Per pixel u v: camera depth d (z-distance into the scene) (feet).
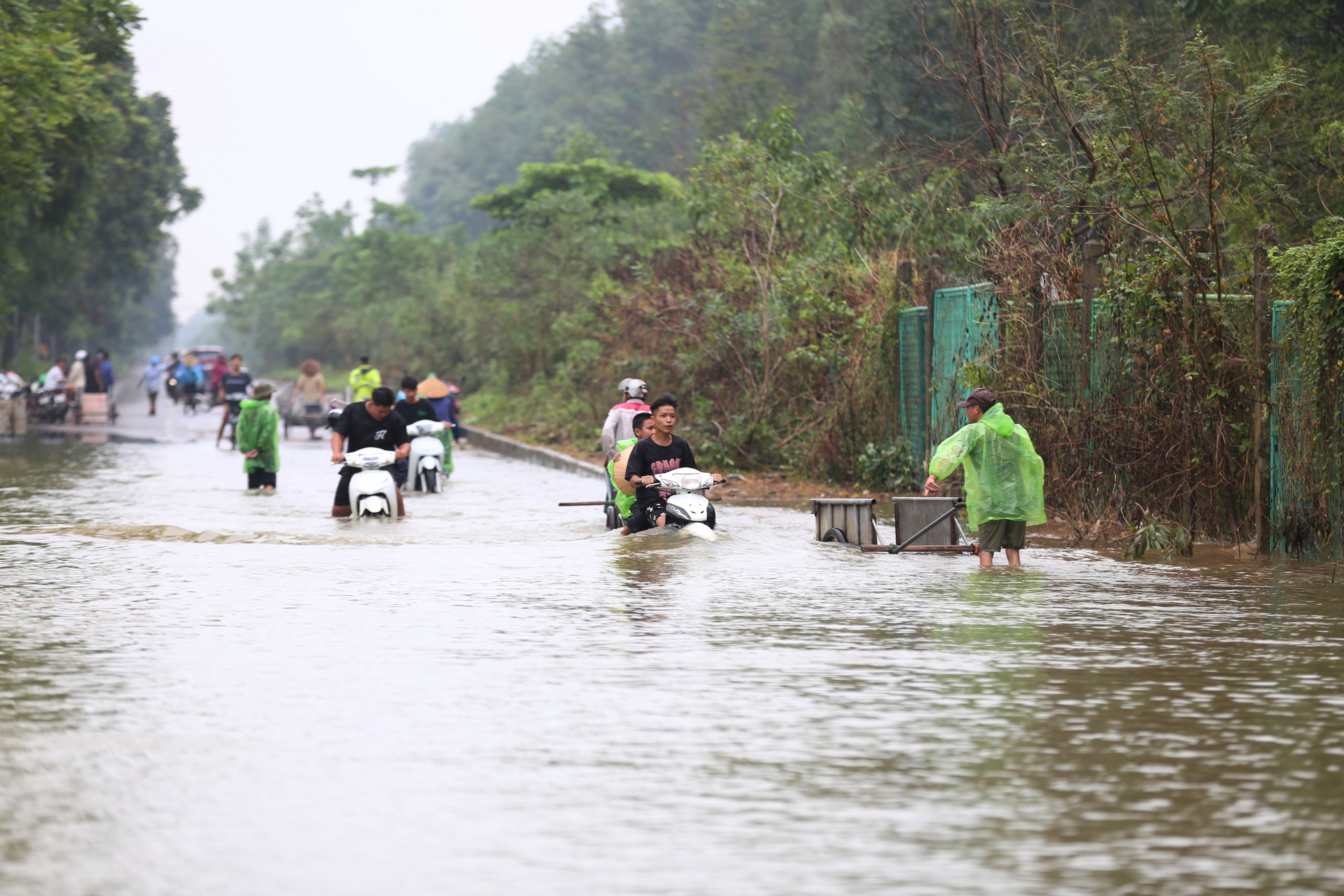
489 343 277.23
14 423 238.68
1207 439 86.48
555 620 58.59
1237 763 36.76
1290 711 42.45
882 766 36.42
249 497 119.55
